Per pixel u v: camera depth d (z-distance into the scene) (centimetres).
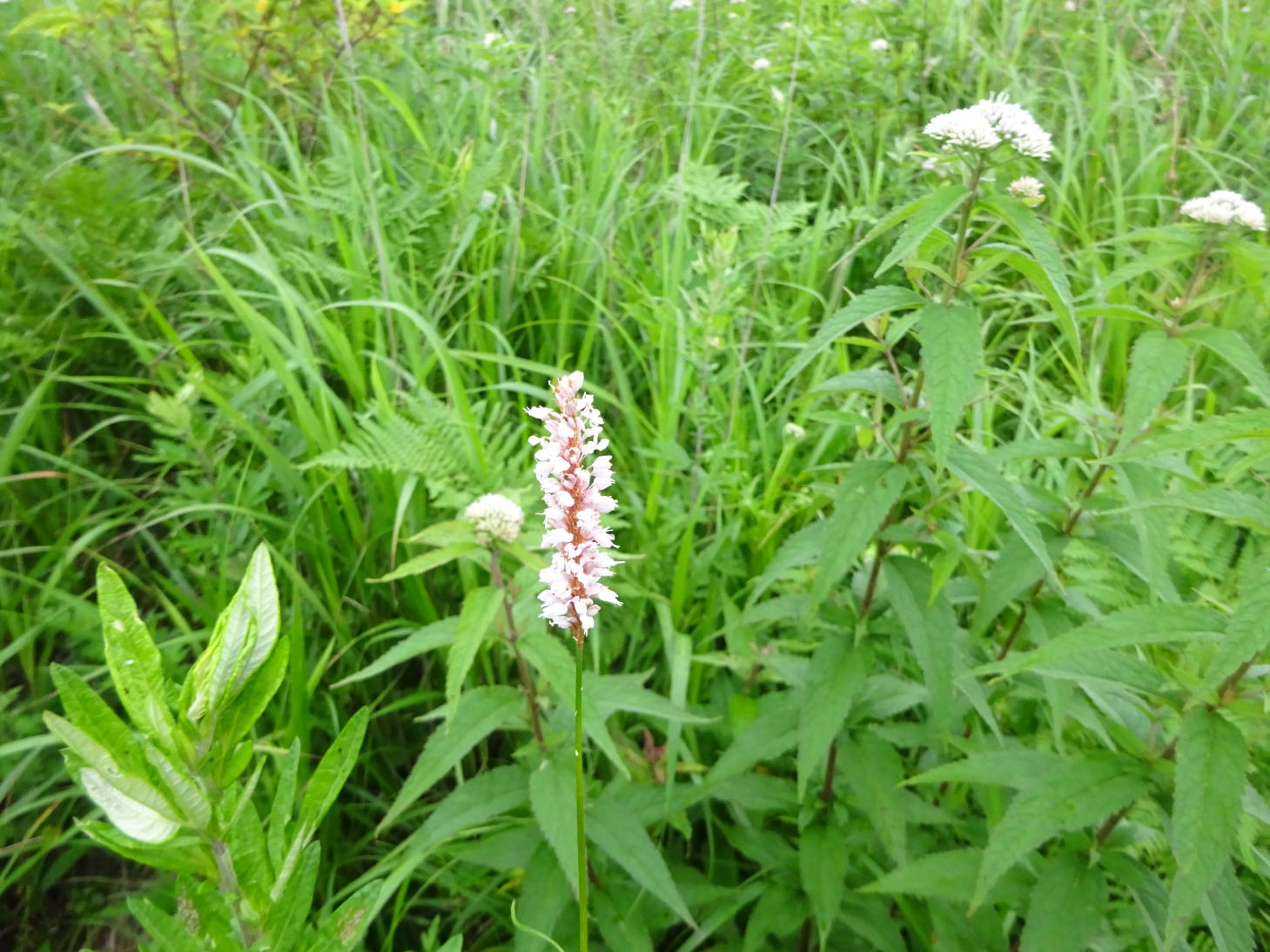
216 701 26
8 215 80
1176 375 50
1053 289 45
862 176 116
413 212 100
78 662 73
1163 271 82
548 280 105
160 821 26
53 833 62
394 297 88
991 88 134
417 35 138
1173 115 122
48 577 75
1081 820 42
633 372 105
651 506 83
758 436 97
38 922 64
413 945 68
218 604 71
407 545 80
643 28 146
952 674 52
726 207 105
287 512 84
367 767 72
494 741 78
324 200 93
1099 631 40
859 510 51
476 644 49
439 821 54
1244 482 79
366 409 86
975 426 81
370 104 115
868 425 56
